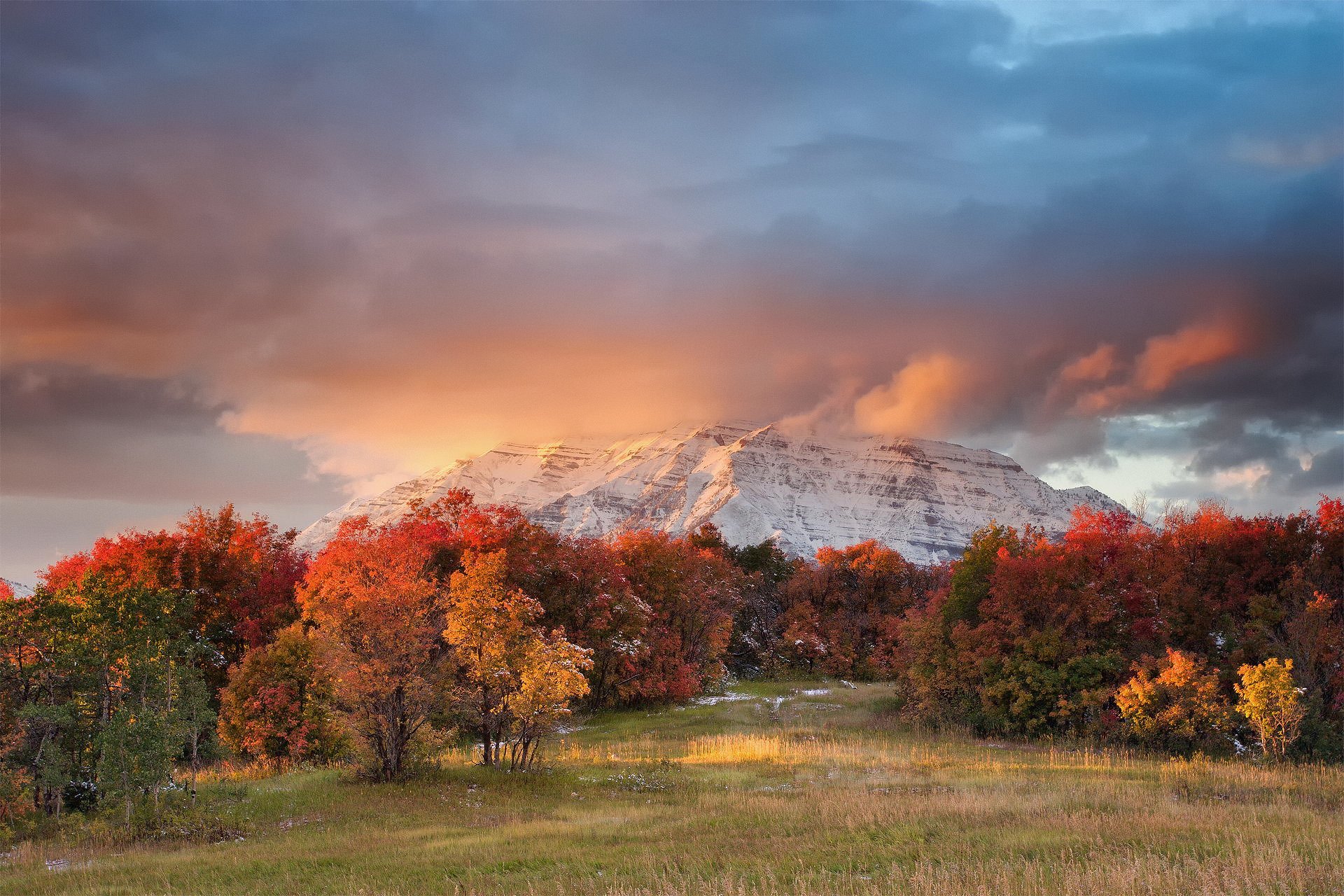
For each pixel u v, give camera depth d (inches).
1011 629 2223.2
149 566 2455.7
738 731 2336.4
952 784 1392.7
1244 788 1336.1
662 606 3189.0
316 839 1084.5
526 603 1606.8
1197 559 2317.9
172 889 869.2
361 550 1913.1
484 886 836.6
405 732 1489.9
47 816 1272.1
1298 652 1915.6
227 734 1771.7
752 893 741.3
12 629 1333.7
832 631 3752.5
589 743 2162.9
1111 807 1131.3
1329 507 2219.5
